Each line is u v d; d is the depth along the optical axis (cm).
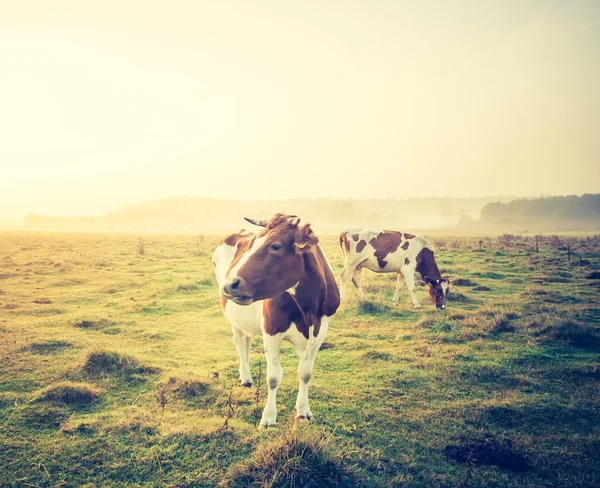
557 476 389
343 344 800
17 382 591
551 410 516
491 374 636
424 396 559
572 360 698
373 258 1201
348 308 1088
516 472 395
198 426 460
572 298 1188
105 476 381
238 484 368
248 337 617
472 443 440
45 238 5216
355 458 408
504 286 1427
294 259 416
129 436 444
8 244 3603
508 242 3662
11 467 392
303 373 479
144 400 541
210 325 941
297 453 386
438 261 2167
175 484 370
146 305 1100
